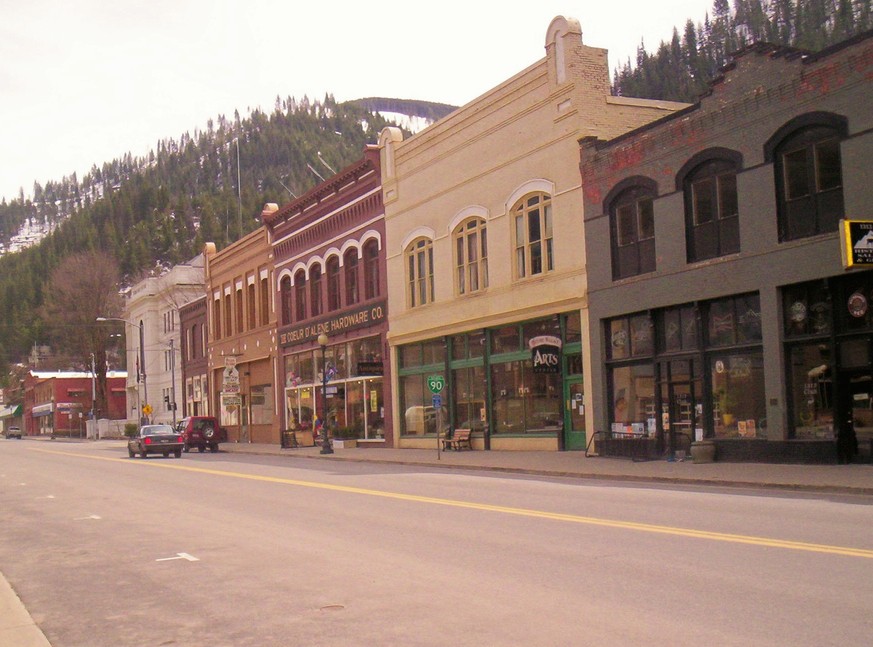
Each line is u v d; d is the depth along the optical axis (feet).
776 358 75.56
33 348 508.53
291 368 174.40
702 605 26.40
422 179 127.85
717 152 81.15
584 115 97.91
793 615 24.82
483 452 111.75
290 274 173.27
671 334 87.35
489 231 113.09
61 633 27.45
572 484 68.85
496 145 111.55
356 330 147.64
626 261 92.27
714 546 36.09
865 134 68.74
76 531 50.72
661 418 87.56
